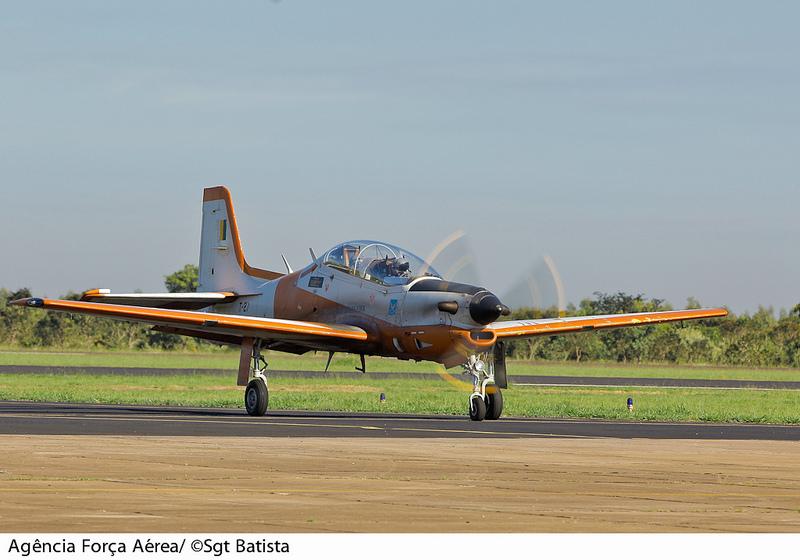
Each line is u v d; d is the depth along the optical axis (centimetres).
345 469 4516
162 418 7694
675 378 19750
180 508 3447
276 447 5412
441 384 14575
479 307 7900
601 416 8894
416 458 4991
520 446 5681
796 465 4881
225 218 10781
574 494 3878
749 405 10825
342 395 11725
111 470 4362
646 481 4253
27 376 15275
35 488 3822
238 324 8125
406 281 8375
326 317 8938
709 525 3275
